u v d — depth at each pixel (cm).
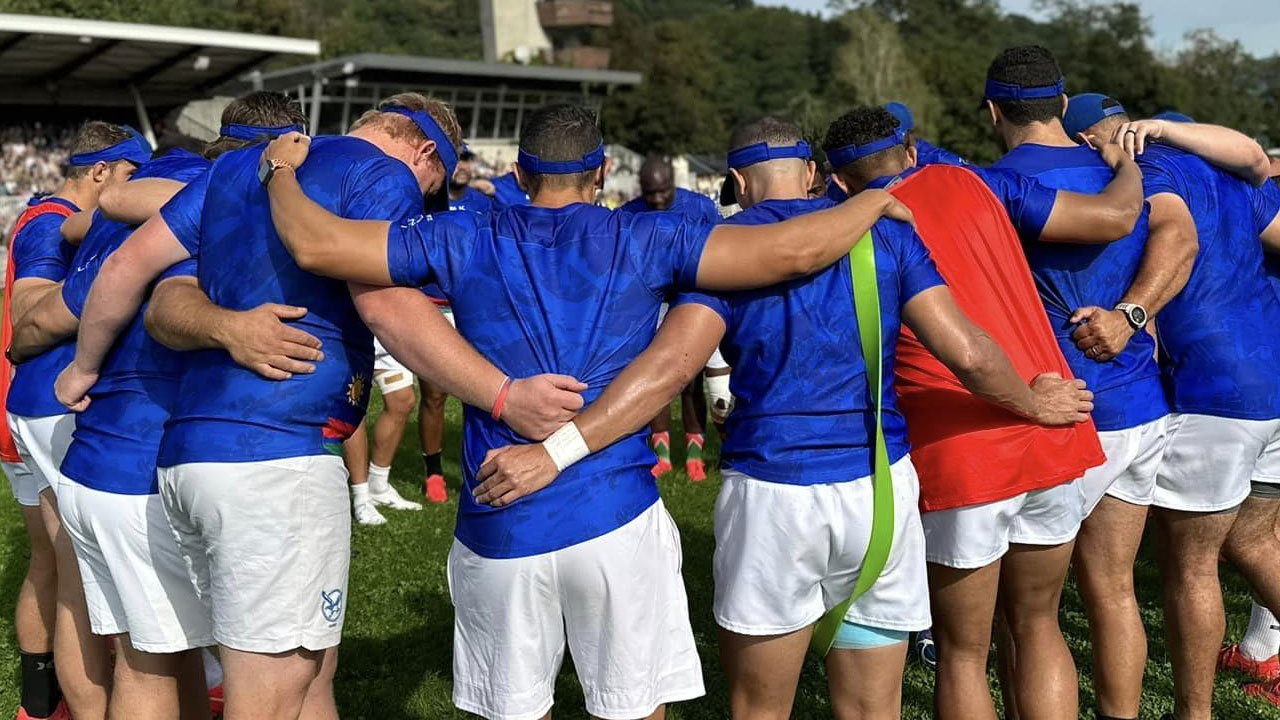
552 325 272
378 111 316
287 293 288
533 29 7025
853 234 275
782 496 288
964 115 6356
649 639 281
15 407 366
